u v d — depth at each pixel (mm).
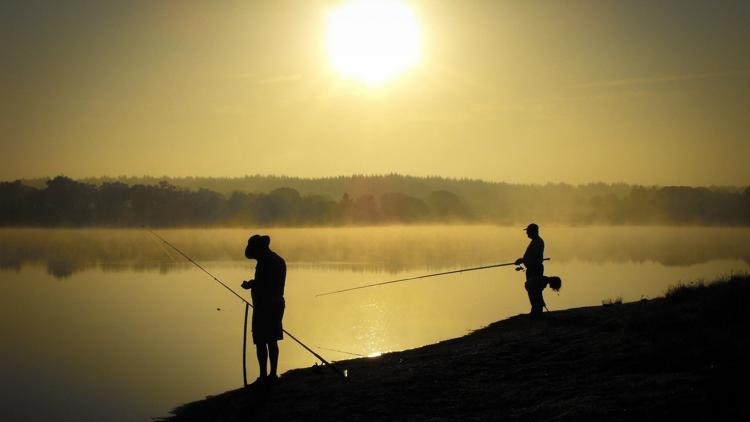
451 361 11664
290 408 9891
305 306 30469
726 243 107375
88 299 36375
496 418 8266
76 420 12375
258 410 10000
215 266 64062
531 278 16359
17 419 12523
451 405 9148
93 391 14773
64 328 25375
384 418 8945
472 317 25234
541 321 15570
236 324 26438
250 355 19094
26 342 21906
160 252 89000
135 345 21188
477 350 12406
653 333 11070
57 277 52594
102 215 183875
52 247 102500
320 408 9719
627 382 8859
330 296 35031
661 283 36750
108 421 12188
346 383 11008
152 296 37781
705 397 7637
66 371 17062
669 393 7973
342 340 20828
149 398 14031
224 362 18094
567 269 50781
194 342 21750
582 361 10492
